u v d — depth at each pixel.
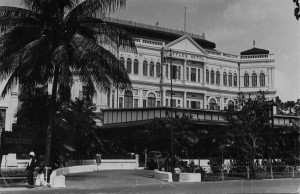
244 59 77.50
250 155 31.77
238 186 22.03
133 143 46.47
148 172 33.84
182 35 75.31
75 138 35.78
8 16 22.80
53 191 19.09
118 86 24.38
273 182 25.38
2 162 35.44
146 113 48.22
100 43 24.61
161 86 68.25
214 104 74.25
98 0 22.77
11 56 21.89
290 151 36.59
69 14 23.88
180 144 33.16
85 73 23.61
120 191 19.22
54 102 23.73
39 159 22.59
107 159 40.66
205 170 33.47
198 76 73.00
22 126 28.77
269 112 34.91
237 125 32.06
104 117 52.91
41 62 23.36
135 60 66.75
